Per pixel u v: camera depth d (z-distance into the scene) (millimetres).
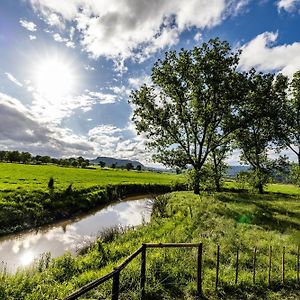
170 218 25422
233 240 16500
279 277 11586
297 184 45531
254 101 42906
